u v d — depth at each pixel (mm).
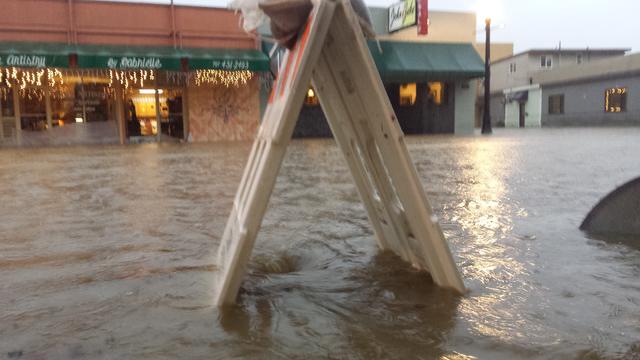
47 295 2385
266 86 21000
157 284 2533
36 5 17359
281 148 2102
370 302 2256
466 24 22906
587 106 35719
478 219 4152
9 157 12266
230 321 2037
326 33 2086
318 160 10289
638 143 14594
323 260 2977
